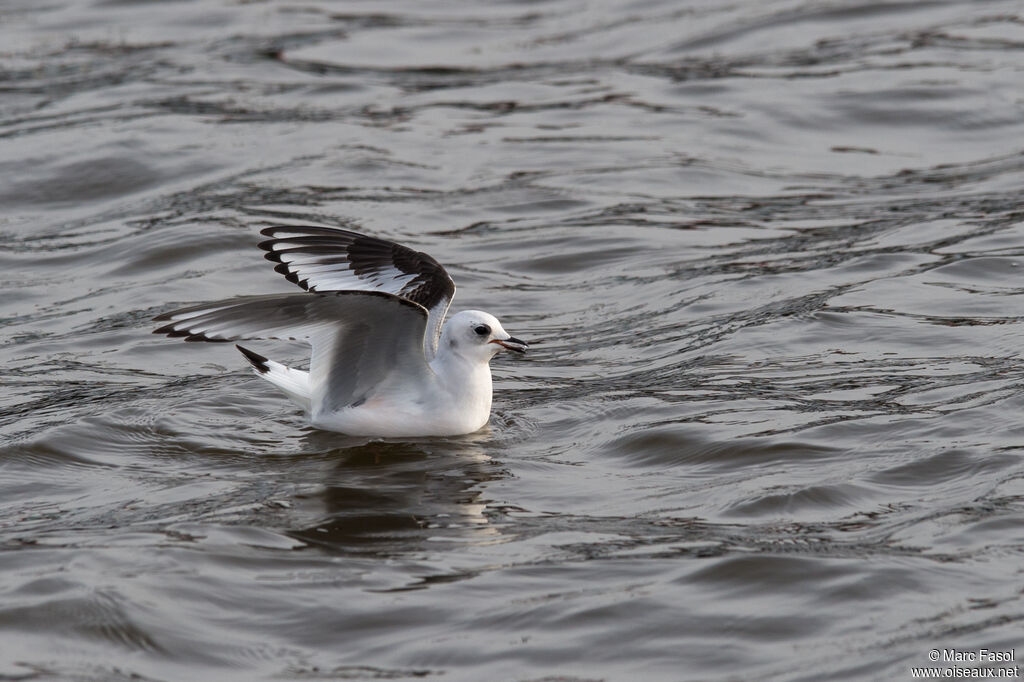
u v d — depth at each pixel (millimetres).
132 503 11867
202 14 33438
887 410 13383
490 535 11023
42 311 17734
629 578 10047
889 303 16750
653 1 33344
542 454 13062
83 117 25844
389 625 9469
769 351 15445
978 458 12000
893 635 9125
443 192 22016
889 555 10219
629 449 13031
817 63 27969
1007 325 15703
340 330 12703
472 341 13625
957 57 27594
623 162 23312
